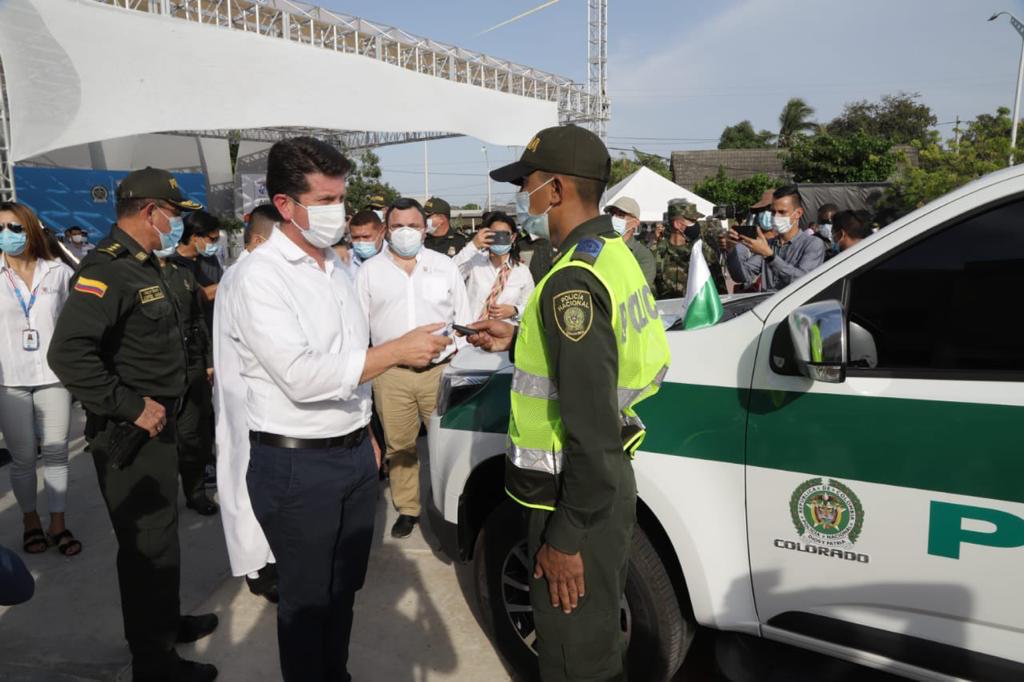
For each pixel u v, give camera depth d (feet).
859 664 6.46
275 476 6.49
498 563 8.06
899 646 5.95
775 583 6.48
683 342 7.00
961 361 5.73
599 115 70.95
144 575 7.85
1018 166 5.97
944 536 5.64
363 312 7.40
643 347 5.41
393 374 11.97
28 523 11.84
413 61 49.08
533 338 5.19
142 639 7.93
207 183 56.39
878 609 6.03
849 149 73.41
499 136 45.75
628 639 7.25
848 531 6.04
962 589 5.61
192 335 13.08
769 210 16.26
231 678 8.53
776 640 6.64
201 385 13.24
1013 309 5.63
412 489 12.51
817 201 48.16
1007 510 5.37
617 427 4.85
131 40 26.94
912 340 5.96
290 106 32.81
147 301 7.90
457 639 9.29
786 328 6.26
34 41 24.11
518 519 7.82
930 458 5.66
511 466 5.40
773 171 104.12
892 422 5.82
